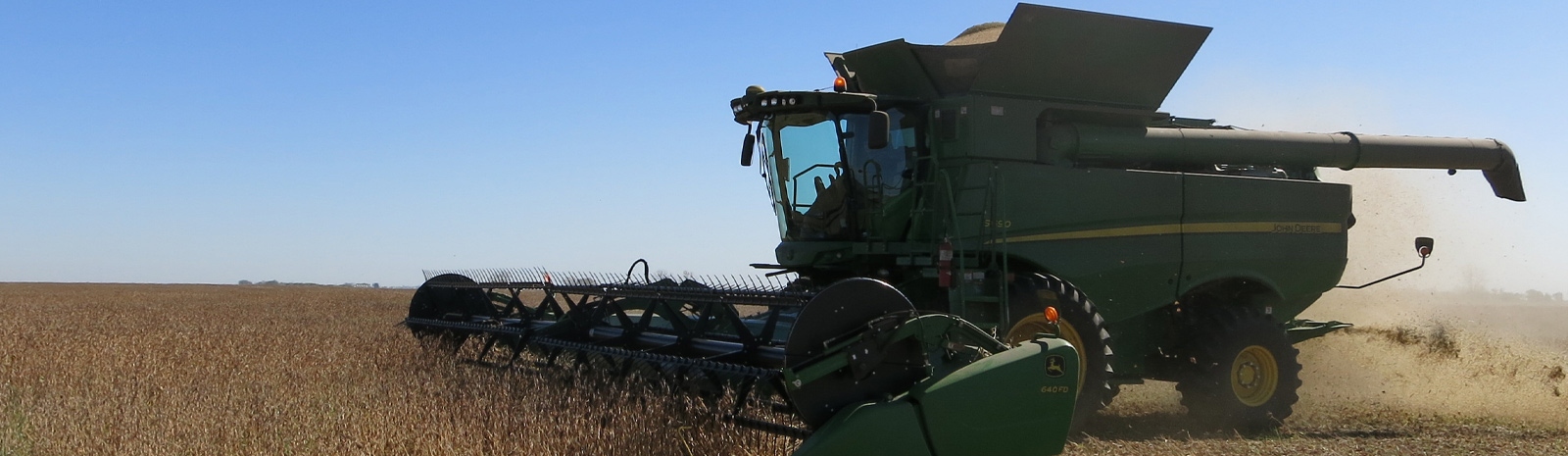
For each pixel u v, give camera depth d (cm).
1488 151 1191
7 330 1694
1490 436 930
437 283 1133
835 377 627
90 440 671
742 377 685
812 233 970
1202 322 1016
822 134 941
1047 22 885
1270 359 1015
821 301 634
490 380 837
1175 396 1178
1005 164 902
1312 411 1095
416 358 1003
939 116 906
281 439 670
